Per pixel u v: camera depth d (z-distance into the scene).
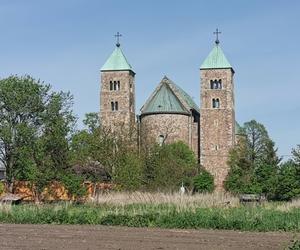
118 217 36.16
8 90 72.00
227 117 127.69
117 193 53.03
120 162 78.00
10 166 71.88
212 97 128.75
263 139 113.25
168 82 133.62
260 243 25.89
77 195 60.56
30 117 73.25
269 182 75.38
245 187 83.44
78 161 72.88
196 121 136.12
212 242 26.16
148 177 83.31
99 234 29.50
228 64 129.12
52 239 27.02
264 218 34.53
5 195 63.06
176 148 114.38
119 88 133.75
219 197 46.62
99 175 77.38
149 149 94.69
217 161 126.56
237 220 33.97
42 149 65.62
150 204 43.66
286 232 31.81
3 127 70.94
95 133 81.62
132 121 123.00
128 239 27.11
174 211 36.62
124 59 135.38
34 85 72.94
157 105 130.75
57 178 63.66
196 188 105.44
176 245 24.89
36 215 37.91
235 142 131.38
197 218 34.56
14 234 29.44
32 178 63.59
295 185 72.31
